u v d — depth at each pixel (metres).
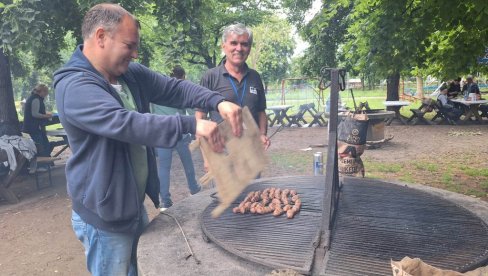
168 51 10.12
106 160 1.65
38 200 5.54
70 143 1.68
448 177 5.60
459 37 4.91
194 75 26.50
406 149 8.00
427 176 5.77
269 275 1.62
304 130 11.63
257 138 1.59
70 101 1.49
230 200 1.49
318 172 3.74
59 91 1.55
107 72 1.70
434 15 4.39
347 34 12.70
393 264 1.43
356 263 1.67
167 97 2.11
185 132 1.45
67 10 6.35
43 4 5.90
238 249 1.84
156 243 2.07
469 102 11.10
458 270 1.60
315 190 2.65
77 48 1.69
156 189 2.07
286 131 11.59
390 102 11.77
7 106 6.97
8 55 6.77
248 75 3.40
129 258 1.88
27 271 3.40
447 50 5.07
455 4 4.23
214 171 1.48
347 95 29.52
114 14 1.58
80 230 1.82
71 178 1.71
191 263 1.84
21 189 6.20
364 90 36.12
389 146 8.40
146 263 1.85
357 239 1.89
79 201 1.73
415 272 1.40
